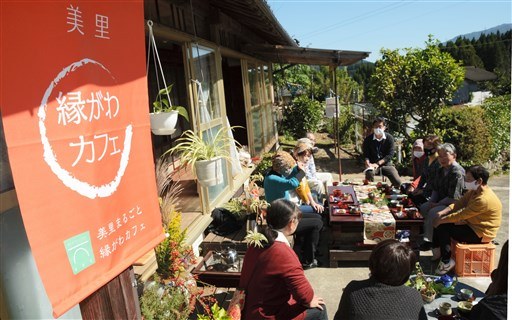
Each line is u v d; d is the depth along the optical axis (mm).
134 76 1921
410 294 1983
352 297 2039
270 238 2658
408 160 9750
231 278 3727
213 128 5016
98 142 1658
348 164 10836
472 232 4195
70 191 1497
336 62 7594
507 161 9945
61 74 1444
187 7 4477
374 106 10719
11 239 1551
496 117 9922
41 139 1359
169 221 3379
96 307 1949
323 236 5582
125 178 1860
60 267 1450
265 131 10500
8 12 1230
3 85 1217
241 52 7492
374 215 4750
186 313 3141
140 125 1986
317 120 15711
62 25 1448
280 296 2611
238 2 4816
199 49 4633
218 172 3750
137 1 1926
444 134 9547
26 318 1614
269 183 4598
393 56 10117
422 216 4902
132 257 1894
